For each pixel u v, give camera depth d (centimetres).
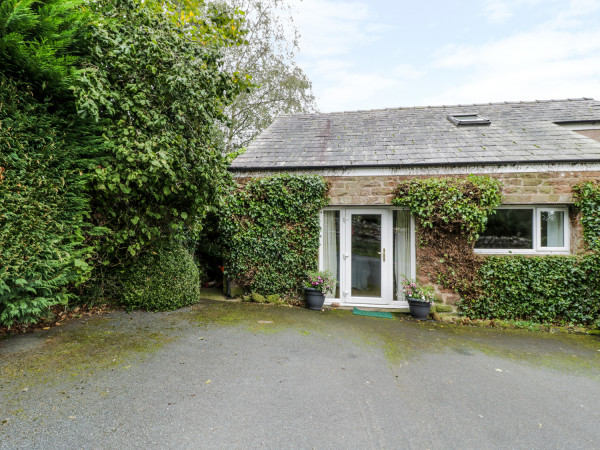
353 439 238
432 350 447
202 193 536
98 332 426
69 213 406
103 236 493
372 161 670
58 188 379
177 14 574
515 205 631
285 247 686
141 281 534
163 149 458
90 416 246
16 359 332
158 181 487
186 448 218
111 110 416
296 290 693
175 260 573
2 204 328
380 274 690
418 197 623
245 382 318
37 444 211
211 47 555
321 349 423
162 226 571
